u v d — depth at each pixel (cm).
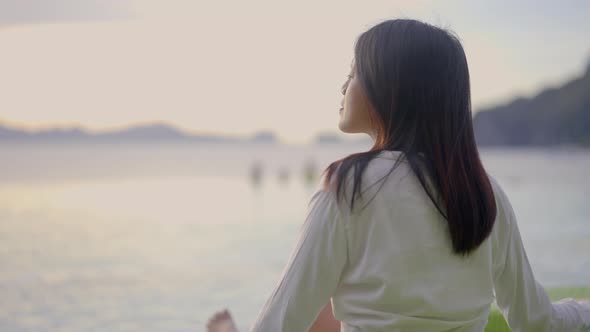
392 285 116
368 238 117
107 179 4534
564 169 5759
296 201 2259
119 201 2331
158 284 761
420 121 123
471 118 129
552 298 247
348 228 117
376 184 117
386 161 119
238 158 11912
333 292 123
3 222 1543
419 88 123
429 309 117
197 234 1290
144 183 3947
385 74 125
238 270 859
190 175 5403
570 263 859
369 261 117
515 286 138
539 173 4809
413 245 116
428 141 122
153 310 630
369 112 130
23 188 3256
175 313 618
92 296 693
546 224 1352
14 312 621
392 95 124
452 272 120
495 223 129
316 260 118
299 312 118
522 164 7519
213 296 694
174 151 17875
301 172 5734
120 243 1156
